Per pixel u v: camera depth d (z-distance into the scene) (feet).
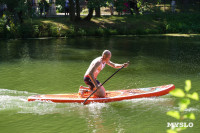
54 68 35.73
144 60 42.16
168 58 43.98
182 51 51.11
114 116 19.26
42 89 25.94
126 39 70.33
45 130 16.87
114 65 22.62
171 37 74.08
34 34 71.97
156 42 64.49
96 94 22.30
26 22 75.66
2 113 19.45
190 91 25.29
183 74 32.53
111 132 16.60
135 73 33.27
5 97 22.97
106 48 55.31
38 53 48.29
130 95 22.82
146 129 17.04
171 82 28.71
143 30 81.05
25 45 58.49
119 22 84.38
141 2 78.07
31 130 16.87
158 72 33.76
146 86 27.30
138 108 20.85
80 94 22.59
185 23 87.86
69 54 47.60
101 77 31.42
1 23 70.49
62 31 75.00
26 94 24.12
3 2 72.23
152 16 90.33
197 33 82.69
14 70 34.27
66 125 17.66
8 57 43.91
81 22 81.46
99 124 17.87
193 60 42.14
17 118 18.67
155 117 19.08
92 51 51.26
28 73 32.71
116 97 22.27
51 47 56.03
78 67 36.50
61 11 89.20
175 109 20.53
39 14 81.87
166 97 23.36
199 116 19.15
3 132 16.49
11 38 69.82
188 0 110.52
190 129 17.01
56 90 25.76
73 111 20.13
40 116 19.11
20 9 71.10
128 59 43.11
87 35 77.10
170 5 104.06
